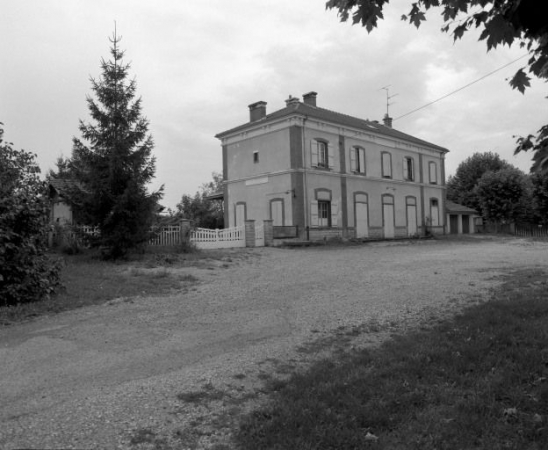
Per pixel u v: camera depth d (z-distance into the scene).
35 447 3.45
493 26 3.36
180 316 7.93
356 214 29.39
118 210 14.55
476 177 50.56
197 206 39.81
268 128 26.89
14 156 10.34
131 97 15.39
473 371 4.67
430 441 3.37
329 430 3.52
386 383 4.39
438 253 19.30
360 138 29.95
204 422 3.86
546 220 40.31
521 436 3.40
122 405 4.23
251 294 9.93
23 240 8.79
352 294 9.56
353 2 4.49
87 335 6.73
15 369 5.29
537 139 4.09
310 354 5.70
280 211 26.25
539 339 5.48
